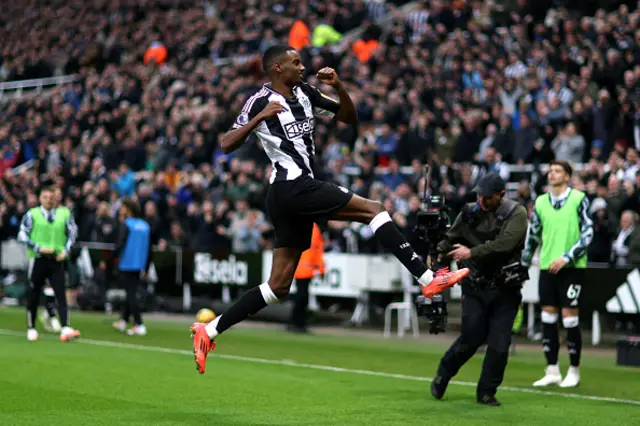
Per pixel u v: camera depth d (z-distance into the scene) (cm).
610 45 2114
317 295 1948
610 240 1673
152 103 3052
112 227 2180
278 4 3312
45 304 1705
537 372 1239
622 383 1138
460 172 1848
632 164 1734
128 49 3703
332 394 1010
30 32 4294
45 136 3142
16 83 3938
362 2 3081
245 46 3067
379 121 2253
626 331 1644
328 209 770
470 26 2447
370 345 1545
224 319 805
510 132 1948
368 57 2727
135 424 816
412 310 1772
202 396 984
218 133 2558
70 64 3759
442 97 2245
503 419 865
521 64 2227
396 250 771
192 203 2278
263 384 1080
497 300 951
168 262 2162
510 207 938
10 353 1348
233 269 2034
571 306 1106
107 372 1160
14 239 2569
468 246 966
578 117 1909
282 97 777
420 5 2891
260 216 2156
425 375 1183
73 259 2227
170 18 3756
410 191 1886
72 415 857
